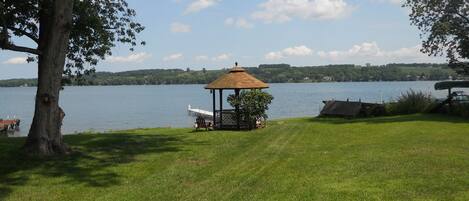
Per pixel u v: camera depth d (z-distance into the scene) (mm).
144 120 58812
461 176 10406
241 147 16109
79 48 19391
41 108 14695
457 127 20281
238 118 22656
